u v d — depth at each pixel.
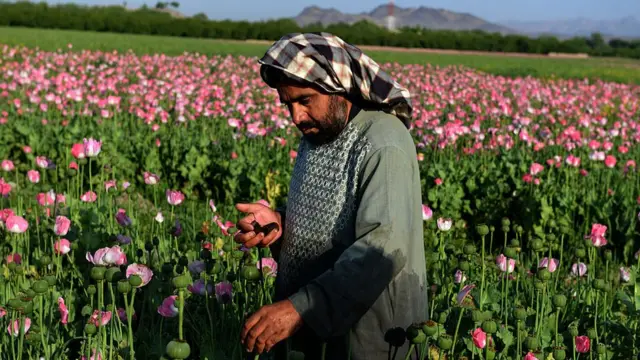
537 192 7.70
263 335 2.38
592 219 7.39
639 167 10.14
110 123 10.73
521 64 48.69
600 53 81.50
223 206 8.02
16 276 4.04
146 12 80.56
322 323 2.40
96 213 5.35
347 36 71.00
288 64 2.48
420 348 2.80
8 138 9.71
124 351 3.20
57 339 3.42
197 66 26.27
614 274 6.24
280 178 8.23
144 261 4.39
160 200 8.47
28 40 41.62
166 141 9.40
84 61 25.12
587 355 3.74
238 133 10.23
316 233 2.69
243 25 69.56
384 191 2.46
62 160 9.09
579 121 13.75
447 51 70.44
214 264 3.63
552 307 4.19
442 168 8.45
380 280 2.40
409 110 2.70
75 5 77.69
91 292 3.46
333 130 2.62
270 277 4.06
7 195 6.50
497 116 14.09
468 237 7.90
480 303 3.54
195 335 3.66
